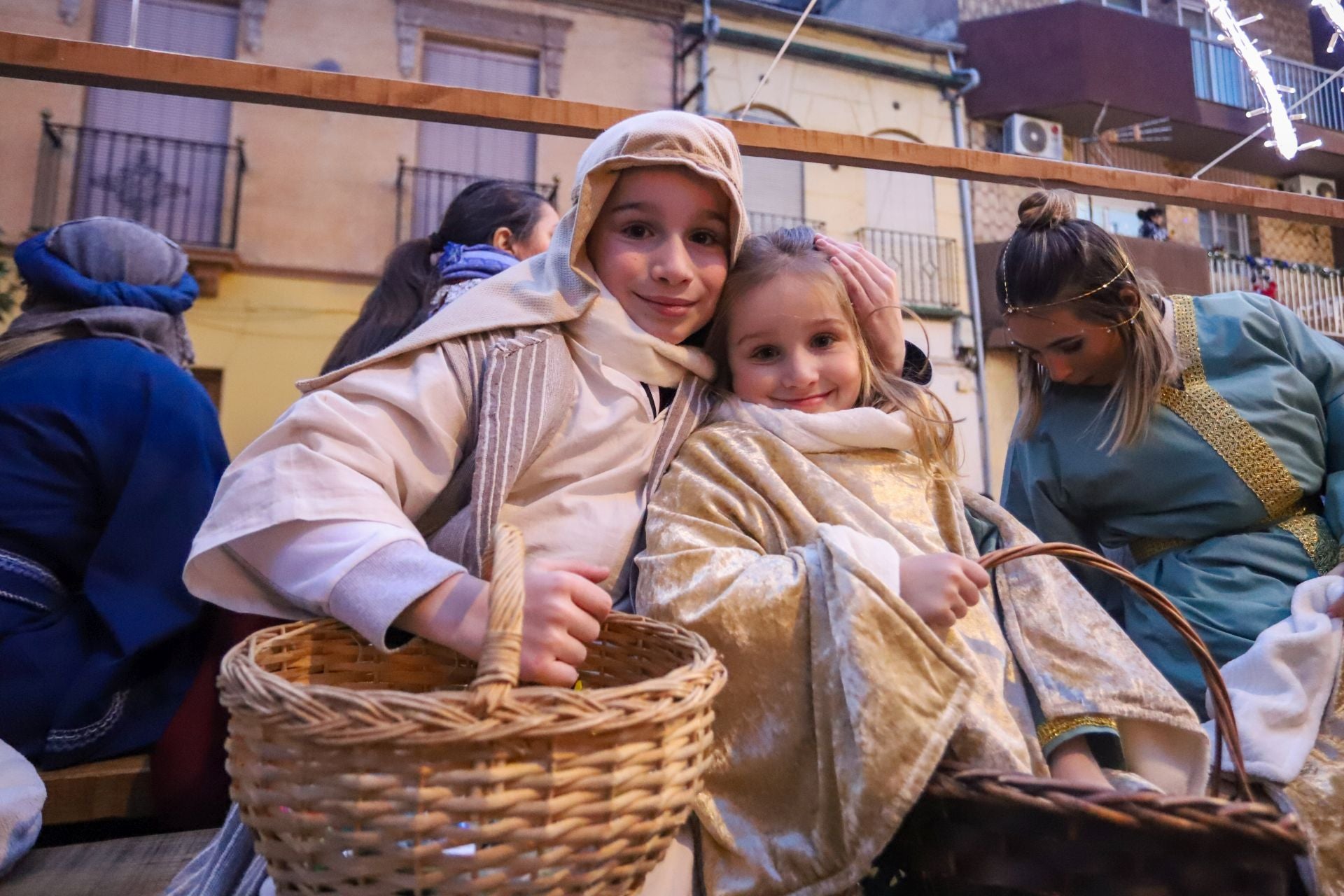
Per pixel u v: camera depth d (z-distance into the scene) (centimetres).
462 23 826
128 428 147
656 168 116
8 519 138
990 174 155
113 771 134
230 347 774
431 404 102
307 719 65
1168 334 155
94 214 754
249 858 94
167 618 140
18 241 731
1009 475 173
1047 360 153
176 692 145
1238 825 70
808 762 93
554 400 108
